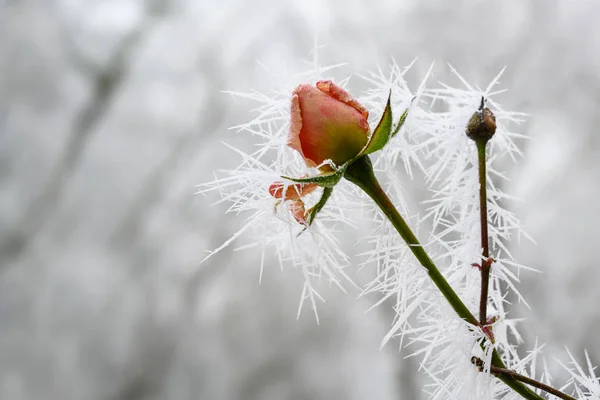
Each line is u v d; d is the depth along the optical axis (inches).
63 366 76.5
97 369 76.1
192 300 76.4
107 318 77.6
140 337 76.2
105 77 87.2
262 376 73.1
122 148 84.0
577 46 67.6
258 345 73.4
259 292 73.9
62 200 83.9
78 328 77.5
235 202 22.6
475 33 70.0
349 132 22.2
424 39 71.1
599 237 63.1
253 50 81.3
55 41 87.3
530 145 66.8
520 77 68.4
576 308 61.6
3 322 78.5
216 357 74.1
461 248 22.9
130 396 75.7
